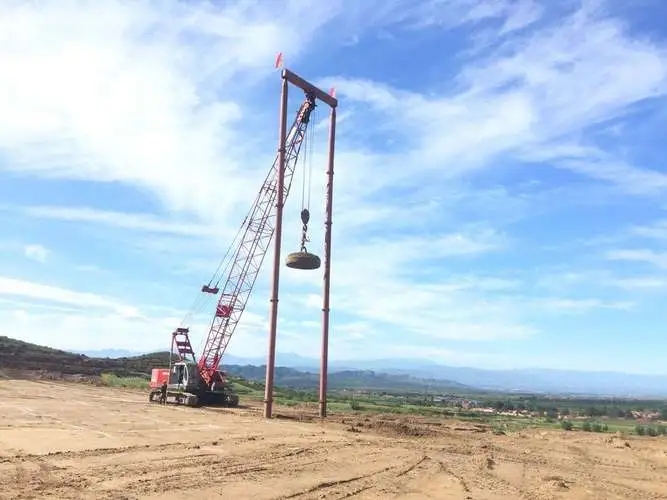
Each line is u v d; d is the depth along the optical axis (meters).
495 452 29.27
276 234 45.34
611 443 34.12
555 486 19.88
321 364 48.50
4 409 40.19
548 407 119.44
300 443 28.98
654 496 19.28
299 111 50.91
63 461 20.88
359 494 17.47
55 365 117.12
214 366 58.94
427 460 24.98
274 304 44.78
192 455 23.52
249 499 16.20
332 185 50.81
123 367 125.62
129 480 17.97
